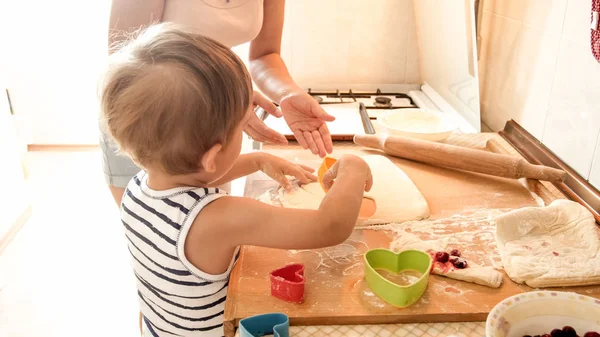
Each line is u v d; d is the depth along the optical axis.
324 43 1.96
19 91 3.16
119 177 1.15
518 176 1.10
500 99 1.50
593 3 0.98
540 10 1.23
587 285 0.79
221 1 1.12
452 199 1.07
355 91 2.02
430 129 1.45
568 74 1.11
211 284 0.77
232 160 0.74
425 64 1.91
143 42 0.68
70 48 3.05
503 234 0.90
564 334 0.65
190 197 0.72
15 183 2.45
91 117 3.27
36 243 2.39
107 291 2.07
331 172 0.90
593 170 1.03
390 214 0.99
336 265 0.85
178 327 0.81
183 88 0.63
